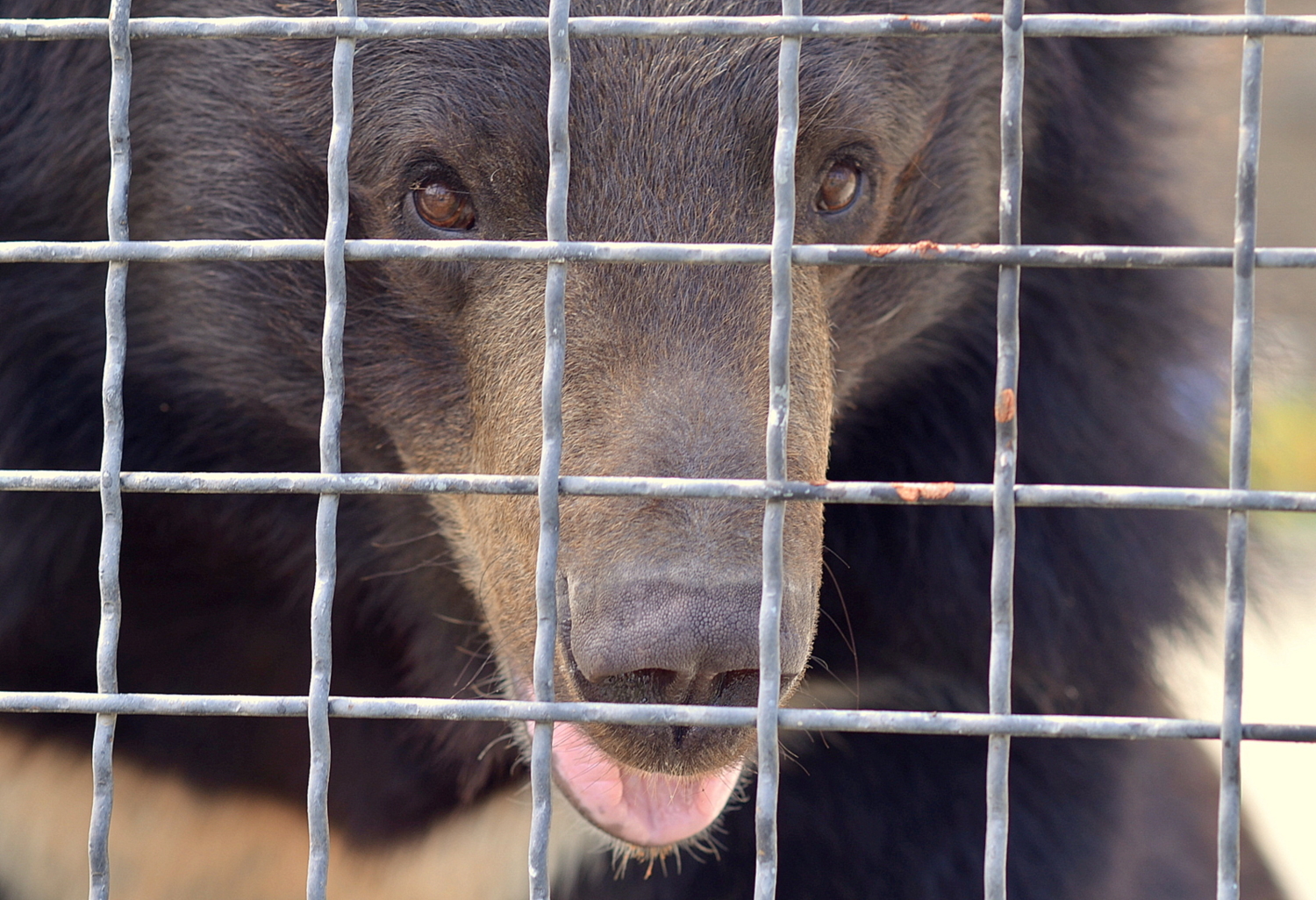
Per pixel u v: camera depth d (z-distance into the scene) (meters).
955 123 5.57
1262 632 7.02
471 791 6.59
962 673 6.45
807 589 3.84
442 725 6.48
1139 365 6.31
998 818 2.97
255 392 5.72
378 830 6.76
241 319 5.57
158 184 5.45
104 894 3.19
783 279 2.95
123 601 6.09
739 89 4.39
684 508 3.76
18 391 5.68
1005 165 2.89
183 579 6.17
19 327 5.63
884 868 6.40
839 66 4.62
